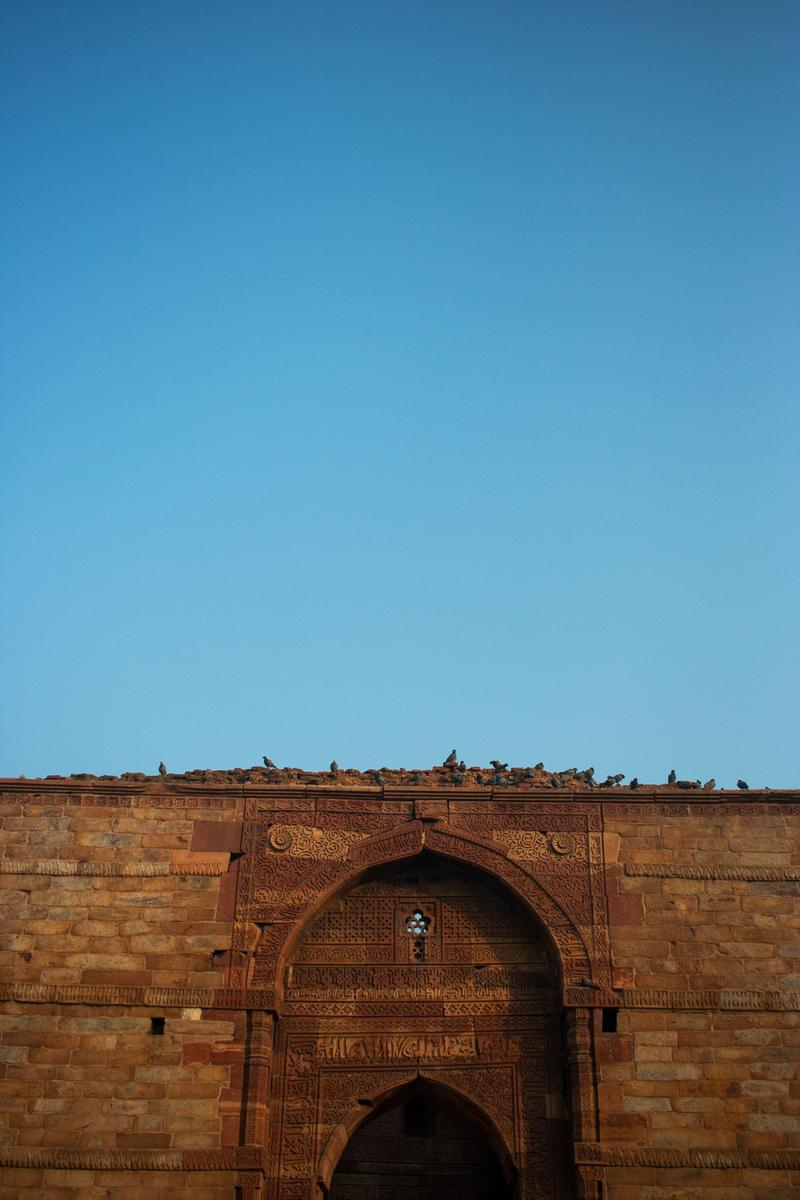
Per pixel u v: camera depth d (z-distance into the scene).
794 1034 28.75
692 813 31.27
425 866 31.55
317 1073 29.34
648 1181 27.30
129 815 31.22
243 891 30.36
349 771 32.66
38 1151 27.58
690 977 29.31
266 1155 28.27
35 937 29.78
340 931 30.91
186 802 31.44
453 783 32.22
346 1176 36.44
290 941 29.92
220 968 29.48
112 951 29.66
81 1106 28.09
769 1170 27.36
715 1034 28.75
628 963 29.45
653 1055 28.52
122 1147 27.70
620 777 32.19
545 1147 28.38
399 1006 30.03
